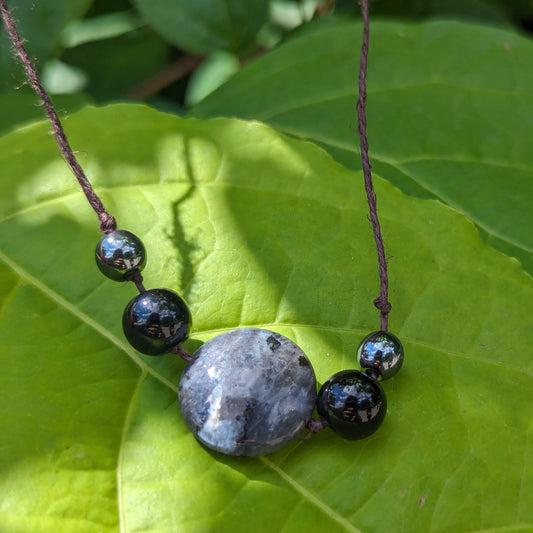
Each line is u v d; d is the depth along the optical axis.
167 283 0.17
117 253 0.17
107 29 0.25
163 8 0.23
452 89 0.21
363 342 0.17
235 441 0.16
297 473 0.16
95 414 0.16
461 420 0.17
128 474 0.16
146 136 0.19
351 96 0.21
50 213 0.18
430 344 0.17
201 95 0.28
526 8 0.26
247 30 0.23
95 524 0.16
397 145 0.20
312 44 0.21
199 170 0.18
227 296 0.17
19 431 0.16
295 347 0.17
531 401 0.17
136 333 0.16
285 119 0.21
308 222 0.18
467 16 0.25
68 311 0.17
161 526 0.16
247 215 0.18
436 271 0.18
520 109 0.21
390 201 0.18
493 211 0.19
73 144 0.18
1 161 0.18
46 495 0.16
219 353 0.16
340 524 0.16
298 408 0.16
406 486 0.16
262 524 0.16
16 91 0.23
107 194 0.18
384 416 0.16
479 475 0.16
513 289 0.18
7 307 0.17
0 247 0.17
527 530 0.16
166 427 0.16
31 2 0.23
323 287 0.18
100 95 0.25
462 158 0.20
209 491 0.16
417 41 0.21
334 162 0.19
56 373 0.17
